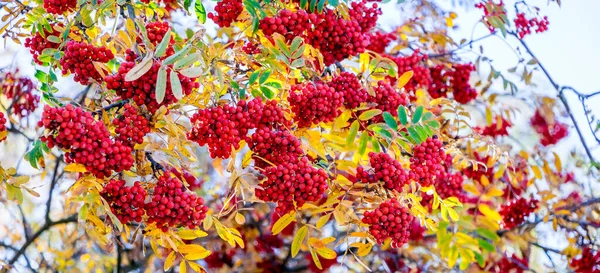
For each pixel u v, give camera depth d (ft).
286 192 4.84
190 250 5.01
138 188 4.72
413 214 5.29
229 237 5.10
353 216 5.09
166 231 4.83
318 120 5.15
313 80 5.38
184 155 4.99
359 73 5.41
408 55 6.99
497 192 6.75
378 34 7.02
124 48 5.07
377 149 5.31
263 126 4.97
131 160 4.64
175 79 4.53
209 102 5.10
